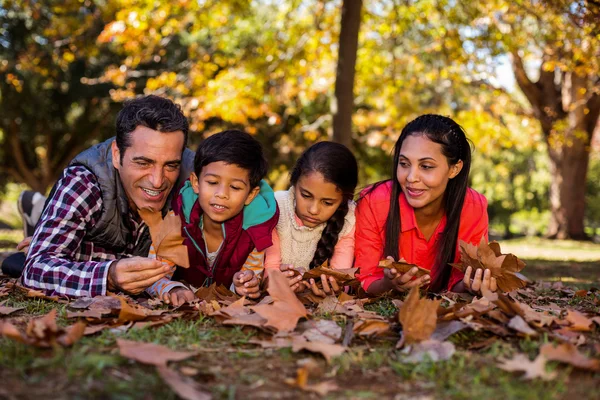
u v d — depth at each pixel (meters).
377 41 11.58
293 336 1.97
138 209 2.93
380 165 20.00
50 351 1.76
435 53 11.51
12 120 16.89
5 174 21.47
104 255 3.16
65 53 11.09
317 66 11.41
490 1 8.49
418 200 3.03
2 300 2.78
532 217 32.03
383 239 3.28
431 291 3.37
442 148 2.99
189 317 2.34
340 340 2.04
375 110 15.87
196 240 3.08
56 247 2.88
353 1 8.06
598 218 33.28
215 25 10.15
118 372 1.61
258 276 2.88
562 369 1.73
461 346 1.98
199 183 2.92
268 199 3.14
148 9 9.43
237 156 2.84
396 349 1.90
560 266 6.73
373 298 2.95
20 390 1.47
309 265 3.30
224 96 10.67
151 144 2.77
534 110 13.91
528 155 29.14
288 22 10.82
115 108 17.84
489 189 30.03
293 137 17.77
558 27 7.76
